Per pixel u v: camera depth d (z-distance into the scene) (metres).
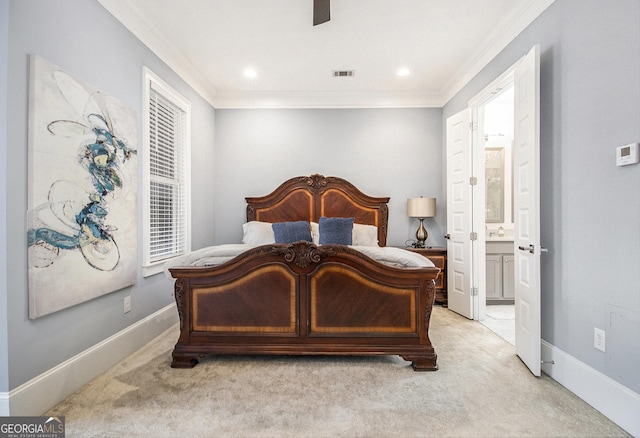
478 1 2.40
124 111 2.37
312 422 1.64
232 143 4.39
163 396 1.88
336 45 3.04
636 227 1.57
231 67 3.52
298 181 4.29
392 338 2.27
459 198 3.61
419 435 1.55
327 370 2.21
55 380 1.79
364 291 2.28
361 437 1.53
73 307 1.94
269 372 2.18
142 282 2.66
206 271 2.27
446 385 2.02
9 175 1.54
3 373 1.54
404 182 4.36
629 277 1.60
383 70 3.59
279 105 4.35
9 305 1.55
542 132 2.24
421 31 2.81
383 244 4.25
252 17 2.60
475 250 3.41
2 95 1.53
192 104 3.69
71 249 1.87
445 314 3.59
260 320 2.31
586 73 1.85
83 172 1.96
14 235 1.57
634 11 1.56
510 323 3.26
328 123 4.38
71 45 1.91
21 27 1.60
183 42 2.99
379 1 2.39
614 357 1.67
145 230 2.67
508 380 2.08
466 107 3.59
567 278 2.01
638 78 1.55
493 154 4.38
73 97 1.88
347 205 4.27
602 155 1.75
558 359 2.06
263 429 1.59
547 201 2.20
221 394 1.90
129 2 2.36
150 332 2.77
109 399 1.85
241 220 4.39
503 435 1.55
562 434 1.56
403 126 4.35
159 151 3.02
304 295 2.29
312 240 3.82
